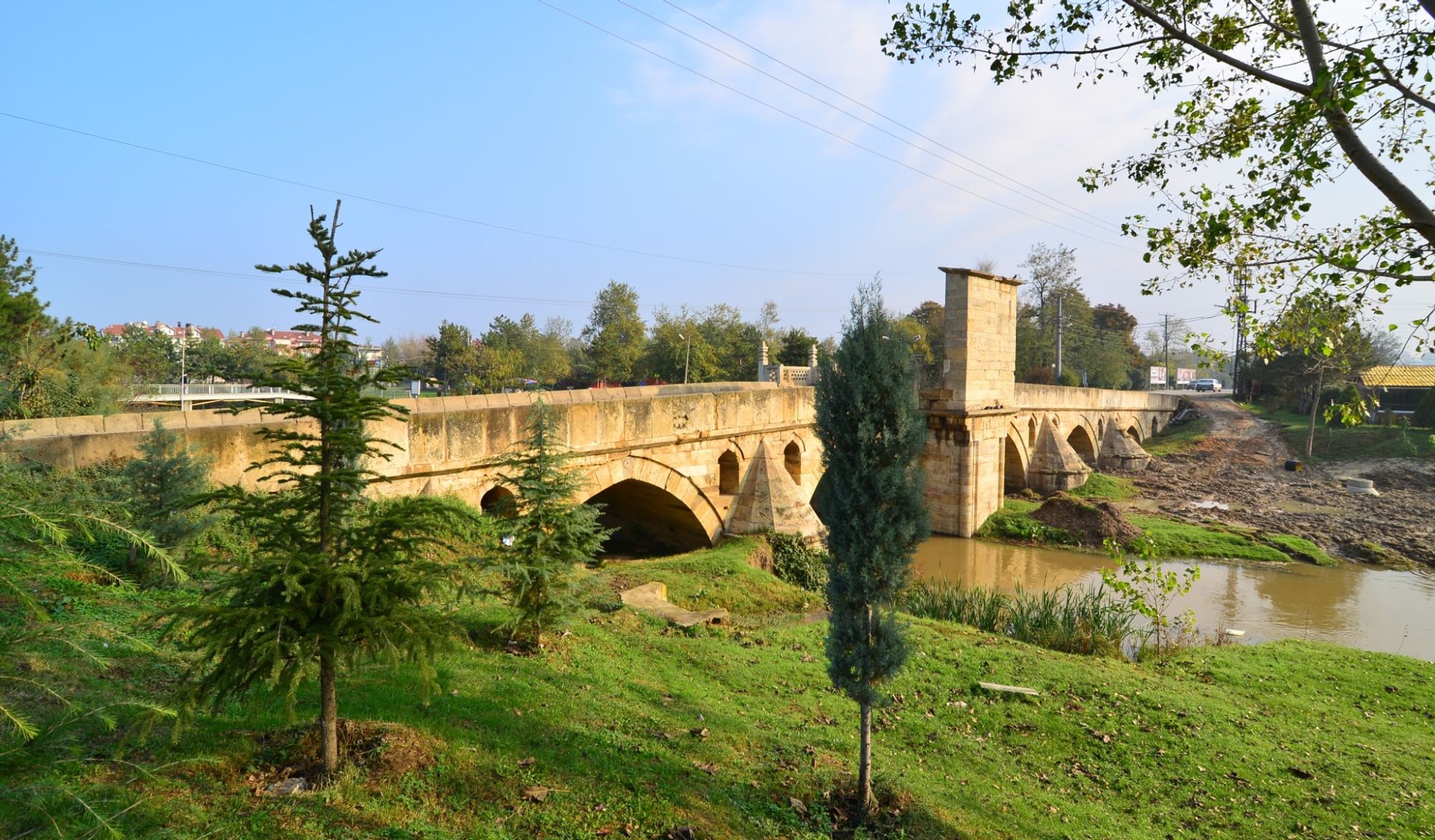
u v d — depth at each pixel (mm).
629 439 20141
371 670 9242
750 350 70938
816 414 9000
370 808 6383
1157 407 67562
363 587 6074
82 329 19188
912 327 69500
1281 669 16531
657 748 8875
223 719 7375
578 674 10797
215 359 52188
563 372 69750
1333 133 6906
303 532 6344
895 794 8891
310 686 8391
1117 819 9586
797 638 14805
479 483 16500
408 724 7938
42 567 4762
